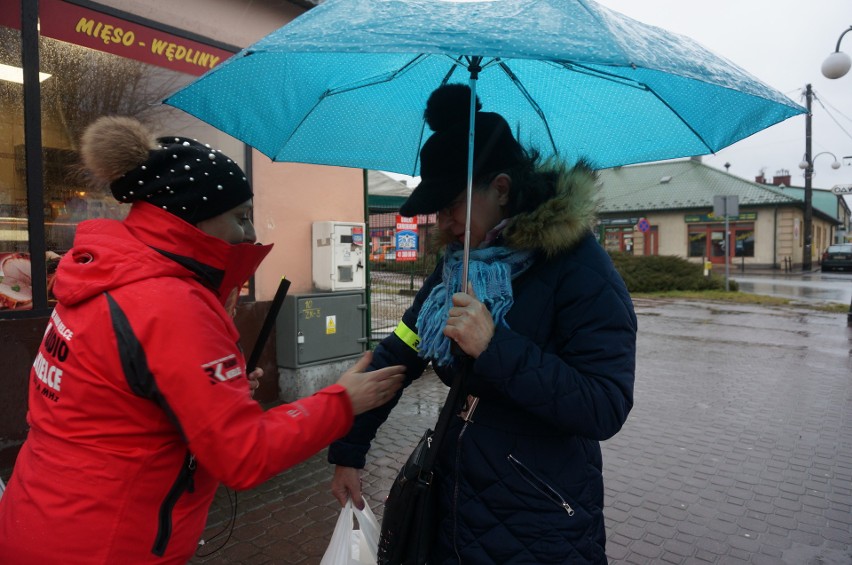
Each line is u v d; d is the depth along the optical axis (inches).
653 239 1375.5
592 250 54.9
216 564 109.1
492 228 56.9
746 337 361.1
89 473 43.6
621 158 71.4
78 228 49.6
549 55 39.7
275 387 196.7
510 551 53.1
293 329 192.2
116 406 43.4
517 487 53.2
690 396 227.9
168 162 47.1
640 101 64.8
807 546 118.4
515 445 53.9
